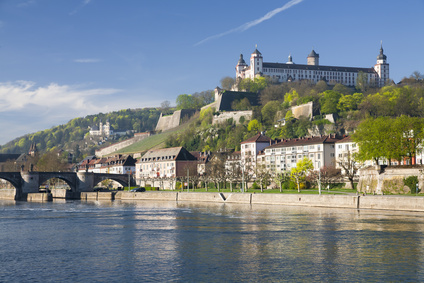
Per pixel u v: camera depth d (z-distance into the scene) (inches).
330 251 2871.6
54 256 2842.0
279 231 3644.2
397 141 5861.2
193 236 3499.0
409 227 3624.5
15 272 2466.8
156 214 5132.9
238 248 3016.7
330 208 5172.2
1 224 4375.0
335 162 7746.1
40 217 5012.3
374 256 2716.5
